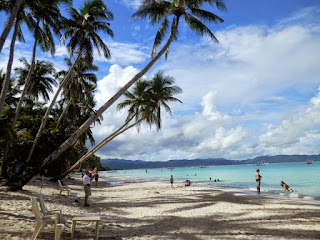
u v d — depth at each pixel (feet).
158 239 19.52
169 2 50.96
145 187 84.17
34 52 58.29
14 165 72.49
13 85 85.40
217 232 22.16
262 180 113.60
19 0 37.29
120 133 74.54
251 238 20.11
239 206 38.55
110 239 18.92
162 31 54.49
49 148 76.48
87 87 95.14
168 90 82.02
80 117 106.11
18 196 38.55
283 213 32.09
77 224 23.48
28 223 21.30
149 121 82.58
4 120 62.13
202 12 50.06
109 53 62.64
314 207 37.09
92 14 61.05
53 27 57.36
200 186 85.76
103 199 48.24
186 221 27.37
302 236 20.66
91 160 227.40
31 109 88.43
